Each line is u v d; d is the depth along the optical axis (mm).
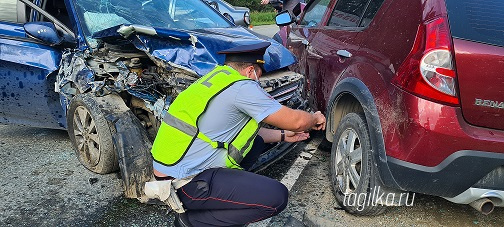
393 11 3148
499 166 2557
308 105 4156
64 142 4738
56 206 3418
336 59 3756
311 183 3777
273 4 10062
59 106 4355
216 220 2404
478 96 2506
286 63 3871
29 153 4438
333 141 3480
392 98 2762
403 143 2650
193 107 2293
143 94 3590
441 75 2510
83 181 3816
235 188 2330
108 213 3324
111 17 4258
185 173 2322
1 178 3885
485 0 2717
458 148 2498
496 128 2555
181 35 3531
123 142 3396
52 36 4027
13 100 4426
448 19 2617
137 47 3553
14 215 3287
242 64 2455
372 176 2930
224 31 4285
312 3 5297
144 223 3195
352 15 3906
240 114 2318
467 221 3225
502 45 2539
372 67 3102
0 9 4570
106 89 3756
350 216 3256
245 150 2412
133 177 3344
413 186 2691
